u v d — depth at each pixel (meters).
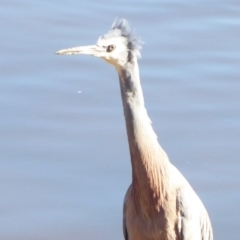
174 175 10.80
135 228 10.94
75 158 15.05
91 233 13.65
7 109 16.19
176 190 10.75
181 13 20.14
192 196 10.97
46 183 14.52
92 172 14.77
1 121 15.86
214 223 13.80
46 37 18.73
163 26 19.45
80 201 14.21
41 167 14.84
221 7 20.48
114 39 10.03
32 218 13.89
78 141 15.42
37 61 17.77
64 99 16.56
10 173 14.70
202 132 15.80
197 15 20.06
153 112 16.33
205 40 18.94
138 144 10.36
